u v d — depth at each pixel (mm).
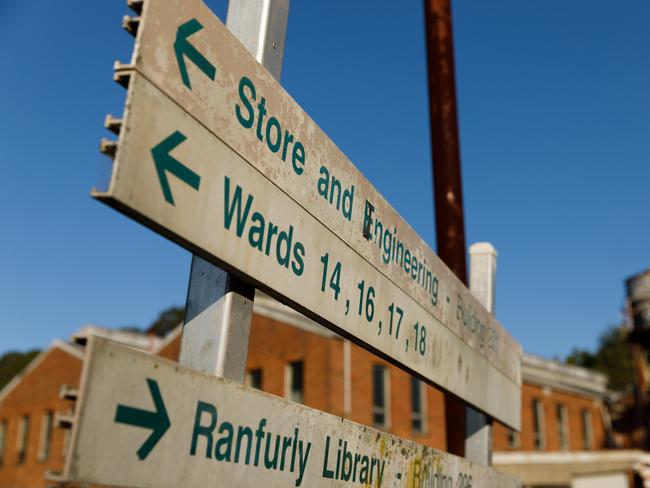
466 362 3074
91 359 1233
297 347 19109
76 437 1191
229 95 1603
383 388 19547
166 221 1379
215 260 1542
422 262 2666
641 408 32750
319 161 1979
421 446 2545
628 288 34812
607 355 62969
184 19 1467
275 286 1725
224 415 1537
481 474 3232
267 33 1851
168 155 1395
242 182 1627
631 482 20719
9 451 29125
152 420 1352
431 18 4523
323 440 1896
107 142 1281
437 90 4383
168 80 1409
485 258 3904
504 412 3639
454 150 4266
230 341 1648
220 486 1511
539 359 28922
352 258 2121
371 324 2203
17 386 30000
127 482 1287
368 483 2125
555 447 27812
